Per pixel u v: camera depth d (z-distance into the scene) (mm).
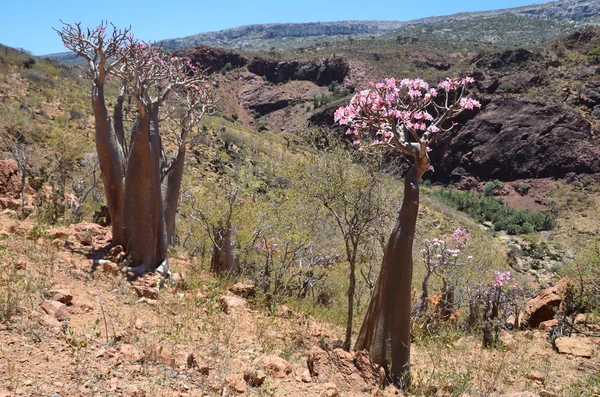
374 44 115375
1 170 11680
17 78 28125
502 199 59406
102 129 8219
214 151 27625
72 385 4156
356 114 6164
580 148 60844
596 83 67625
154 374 4738
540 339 9648
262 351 6105
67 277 6984
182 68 10883
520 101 65938
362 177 7051
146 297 7184
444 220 29438
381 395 5496
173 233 11125
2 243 7645
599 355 8320
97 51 7930
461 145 66812
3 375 4059
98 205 13445
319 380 5535
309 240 10680
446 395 5934
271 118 88062
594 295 10875
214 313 7172
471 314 10812
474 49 101625
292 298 10188
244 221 10953
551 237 42344
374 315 6195
